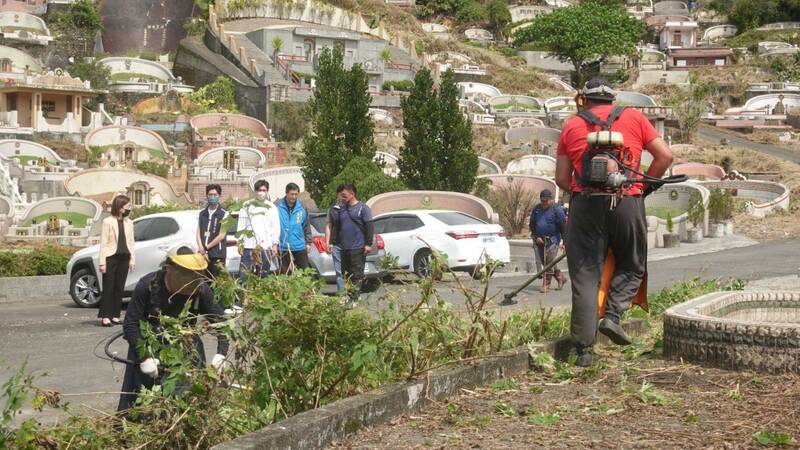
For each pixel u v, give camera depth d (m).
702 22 141.12
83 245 31.94
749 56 119.75
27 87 62.25
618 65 114.31
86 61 79.25
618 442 4.36
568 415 4.95
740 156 73.25
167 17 96.06
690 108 82.44
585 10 109.88
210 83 80.94
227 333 5.34
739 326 5.88
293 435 4.27
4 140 54.44
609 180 6.09
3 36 82.25
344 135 36.62
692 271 20.19
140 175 51.22
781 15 134.38
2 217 34.78
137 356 6.14
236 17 97.62
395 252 19.11
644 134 6.36
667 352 6.45
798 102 98.12
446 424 4.84
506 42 123.50
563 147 6.46
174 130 66.06
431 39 108.62
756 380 5.57
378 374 5.41
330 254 17.58
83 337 11.89
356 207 13.39
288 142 69.00
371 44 86.81
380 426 4.83
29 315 14.65
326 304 5.32
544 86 101.81
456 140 36.12
